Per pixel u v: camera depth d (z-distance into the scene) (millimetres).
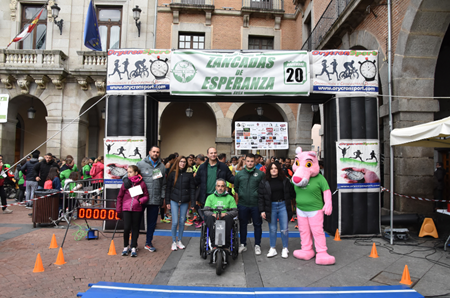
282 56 6074
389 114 6711
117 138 6289
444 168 10945
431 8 6121
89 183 7895
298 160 4859
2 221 7344
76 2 13820
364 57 6238
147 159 5164
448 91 8812
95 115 15500
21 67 12398
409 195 6453
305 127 14086
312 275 4082
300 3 14109
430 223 6012
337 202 6117
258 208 4926
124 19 13859
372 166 6129
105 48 13852
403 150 6535
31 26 11906
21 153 15406
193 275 4035
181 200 5102
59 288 3549
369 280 3912
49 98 13023
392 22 6965
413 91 6523
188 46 14492
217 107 13992
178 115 16047
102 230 6445
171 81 6109
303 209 4781
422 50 6480
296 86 6051
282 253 4809
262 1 15125
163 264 4430
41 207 6621
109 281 3770
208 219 4383
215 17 14625
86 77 12789
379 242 5707
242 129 11516
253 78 6059
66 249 5098
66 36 13602
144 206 5047
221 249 4184
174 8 14094
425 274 4090
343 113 6156
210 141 15992
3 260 4488
